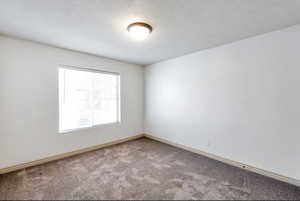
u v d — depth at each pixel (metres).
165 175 2.18
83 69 3.08
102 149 3.27
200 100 2.97
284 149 2.01
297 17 1.74
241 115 2.41
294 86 1.93
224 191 1.82
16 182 1.97
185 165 2.50
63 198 1.68
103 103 3.50
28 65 2.42
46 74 2.60
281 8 1.57
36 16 1.72
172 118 3.53
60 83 2.84
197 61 3.01
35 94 2.49
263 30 2.07
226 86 2.59
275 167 2.08
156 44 2.60
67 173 2.21
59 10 1.60
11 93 2.28
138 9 1.59
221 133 2.66
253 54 2.27
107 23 1.88
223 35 2.23
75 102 3.04
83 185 1.92
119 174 2.20
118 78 3.76
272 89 2.10
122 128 3.81
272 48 2.10
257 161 2.25
